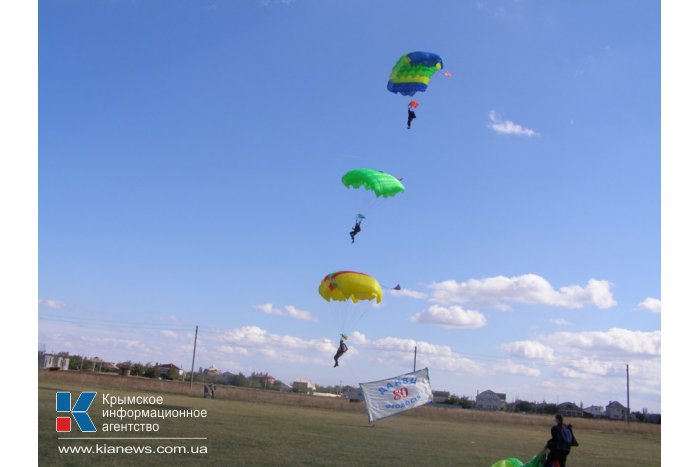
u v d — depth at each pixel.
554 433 15.82
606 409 120.62
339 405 62.59
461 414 57.50
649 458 26.73
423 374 35.41
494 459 22.44
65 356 105.12
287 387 130.38
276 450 20.69
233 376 125.19
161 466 16.36
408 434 30.88
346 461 19.17
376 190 28.33
